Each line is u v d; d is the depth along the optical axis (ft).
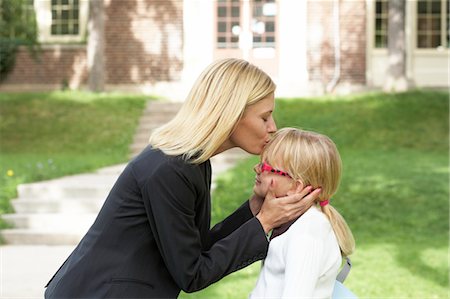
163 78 67.15
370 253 25.02
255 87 8.75
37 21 69.67
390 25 56.34
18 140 49.06
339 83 65.16
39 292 20.54
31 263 24.82
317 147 9.05
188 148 8.51
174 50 66.95
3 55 68.03
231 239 8.67
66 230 29.12
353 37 65.16
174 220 8.37
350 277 21.85
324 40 65.16
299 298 8.36
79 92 59.62
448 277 21.94
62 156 44.78
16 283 21.67
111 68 67.51
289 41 65.57
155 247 8.69
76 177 36.37
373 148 44.19
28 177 34.55
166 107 53.11
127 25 67.26
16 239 28.60
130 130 49.42
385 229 28.53
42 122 51.72
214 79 8.75
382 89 61.67
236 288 20.49
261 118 8.94
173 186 8.39
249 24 66.08
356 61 65.21
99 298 8.46
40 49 68.69
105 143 47.80
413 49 66.69
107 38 67.51
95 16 60.34
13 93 59.82
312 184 9.05
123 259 8.59
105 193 31.91
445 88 65.00
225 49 66.69
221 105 8.63
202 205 8.86
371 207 30.81
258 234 8.71
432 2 67.10
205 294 19.86
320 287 8.86
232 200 30.76
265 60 66.18
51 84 68.90
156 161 8.53
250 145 9.07
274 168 9.12
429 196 31.99
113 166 41.37
